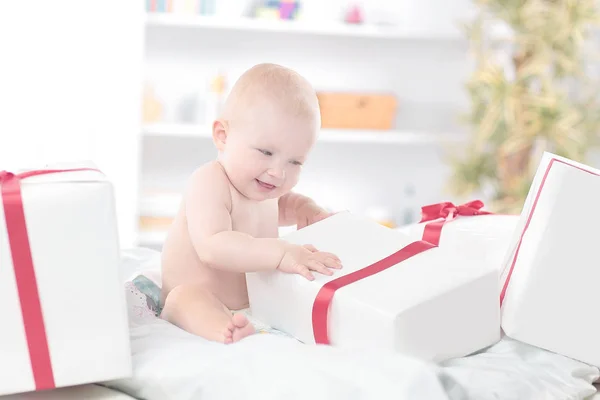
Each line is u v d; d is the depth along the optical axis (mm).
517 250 1073
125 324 901
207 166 1184
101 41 2781
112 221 886
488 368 948
